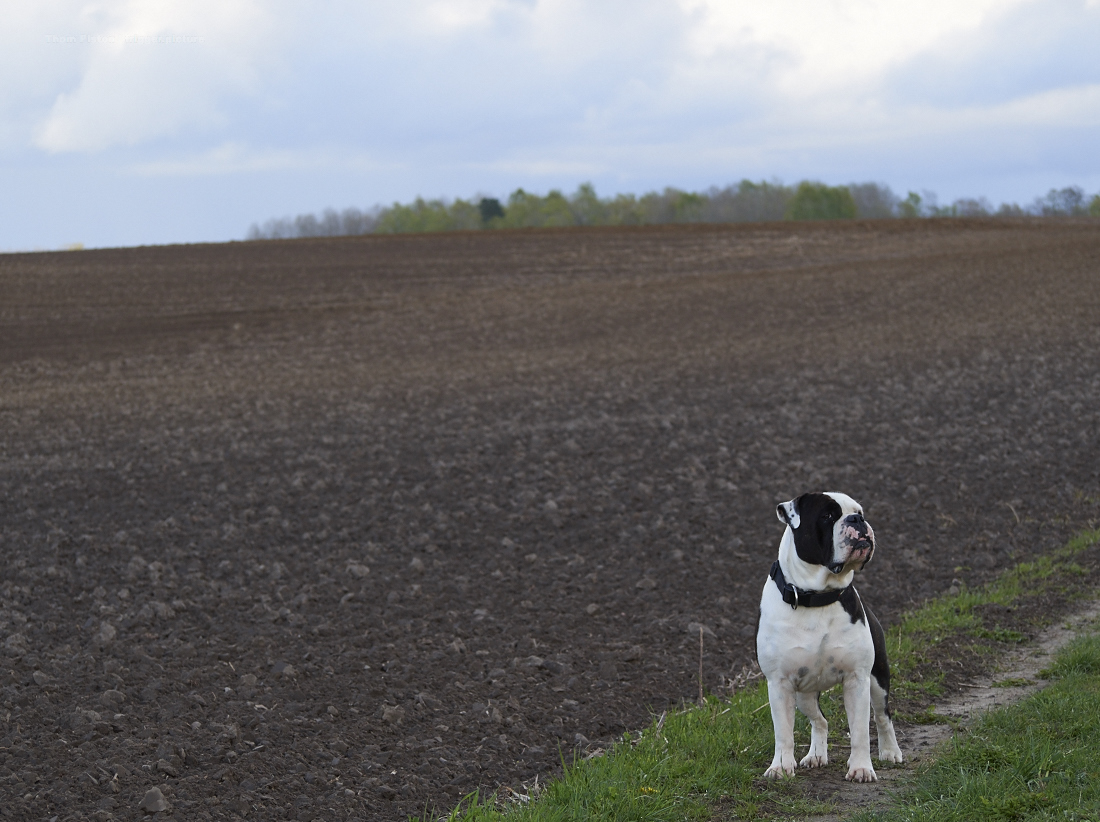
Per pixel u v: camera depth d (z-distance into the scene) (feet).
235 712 22.27
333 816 17.31
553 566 34.47
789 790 16.81
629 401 67.92
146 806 17.52
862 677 16.70
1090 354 75.41
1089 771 15.62
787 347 88.69
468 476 48.78
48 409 74.13
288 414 68.49
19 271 146.92
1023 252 143.02
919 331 92.58
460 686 23.50
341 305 123.95
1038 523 36.99
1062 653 23.24
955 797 15.20
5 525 43.19
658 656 25.26
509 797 17.80
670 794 16.65
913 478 44.57
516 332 105.09
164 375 88.43
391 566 35.06
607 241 176.14
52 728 21.54
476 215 354.95
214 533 40.34
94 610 30.91
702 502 42.16
